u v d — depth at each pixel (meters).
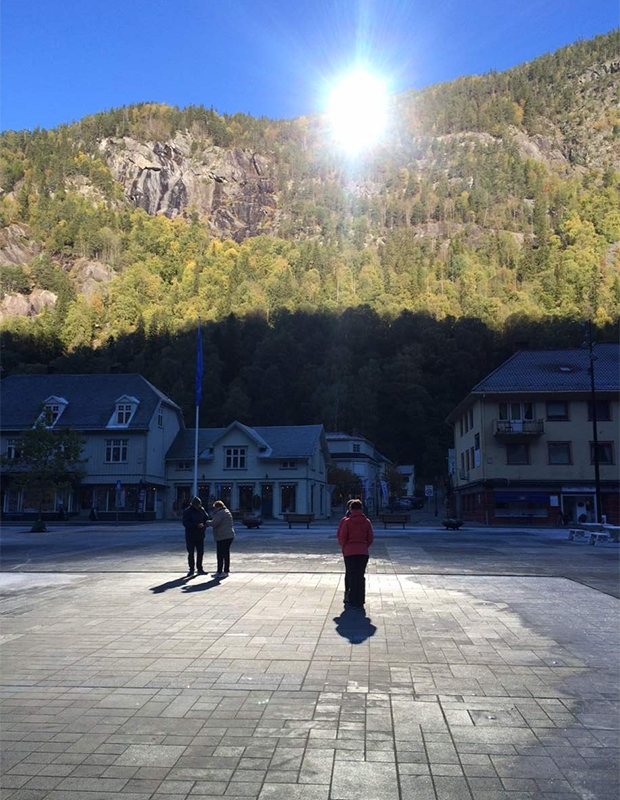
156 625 8.97
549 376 46.66
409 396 100.94
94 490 52.41
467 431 52.91
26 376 58.78
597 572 14.88
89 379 57.84
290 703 5.70
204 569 15.59
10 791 4.11
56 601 11.04
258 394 97.25
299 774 4.30
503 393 45.59
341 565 16.56
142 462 52.41
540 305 155.38
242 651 7.50
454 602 10.76
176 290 160.12
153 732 5.06
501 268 191.88
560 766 4.43
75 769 4.42
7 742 4.89
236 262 177.50
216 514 14.45
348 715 5.39
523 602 10.75
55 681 6.41
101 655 7.37
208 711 5.52
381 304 137.62
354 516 10.44
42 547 23.39
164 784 4.18
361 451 77.00
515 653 7.39
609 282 159.62
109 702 5.78
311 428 56.97
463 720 5.28
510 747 4.75
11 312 170.50
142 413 53.97
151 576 14.35
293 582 13.23
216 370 100.19
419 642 7.91
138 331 118.44
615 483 44.56
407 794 4.04
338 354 107.50
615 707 5.60
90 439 53.00
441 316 128.75
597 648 7.63
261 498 54.22
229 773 4.33
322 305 128.50
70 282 180.50
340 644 7.82
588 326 35.28
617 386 45.22
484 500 45.72
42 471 37.28
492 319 122.75
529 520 44.59
